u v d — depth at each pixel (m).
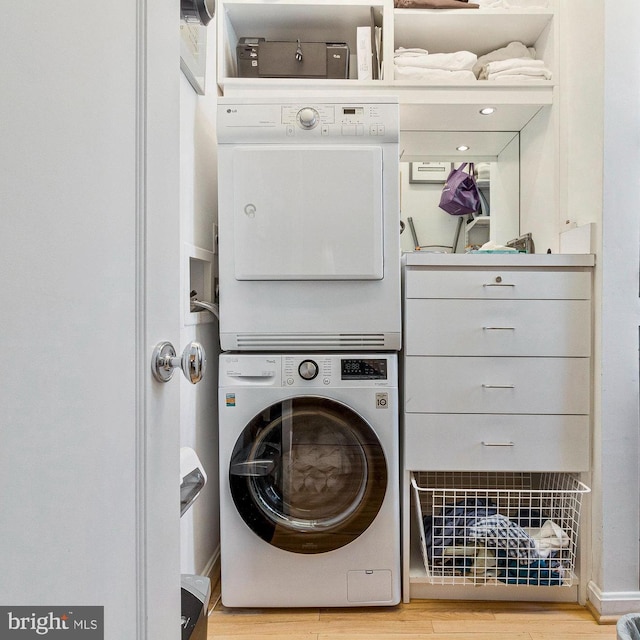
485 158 2.06
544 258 1.38
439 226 2.09
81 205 0.41
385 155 1.38
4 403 0.33
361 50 1.71
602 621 1.32
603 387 1.35
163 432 0.56
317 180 1.35
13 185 0.33
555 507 1.46
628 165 1.35
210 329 1.56
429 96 1.70
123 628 0.48
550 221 1.69
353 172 1.35
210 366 1.54
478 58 1.88
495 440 1.38
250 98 1.38
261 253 1.36
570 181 1.62
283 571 1.35
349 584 1.35
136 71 0.51
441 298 1.38
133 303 0.51
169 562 0.58
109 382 0.46
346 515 1.33
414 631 1.28
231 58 1.79
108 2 0.46
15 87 0.33
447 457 1.39
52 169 0.38
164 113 0.57
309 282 1.39
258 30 1.83
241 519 1.35
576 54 1.58
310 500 1.36
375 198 1.35
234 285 1.39
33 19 0.35
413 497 1.64
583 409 1.37
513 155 1.99
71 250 0.40
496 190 2.04
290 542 1.32
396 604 1.37
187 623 0.81
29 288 0.35
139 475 0.51
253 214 1.36
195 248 1.39
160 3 0.56
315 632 1.28
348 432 1.34
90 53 0.43
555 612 1.37
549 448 1.38
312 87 1.69
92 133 0.43
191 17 1.08
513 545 1.37
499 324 1.38
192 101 1.40
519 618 1.34
